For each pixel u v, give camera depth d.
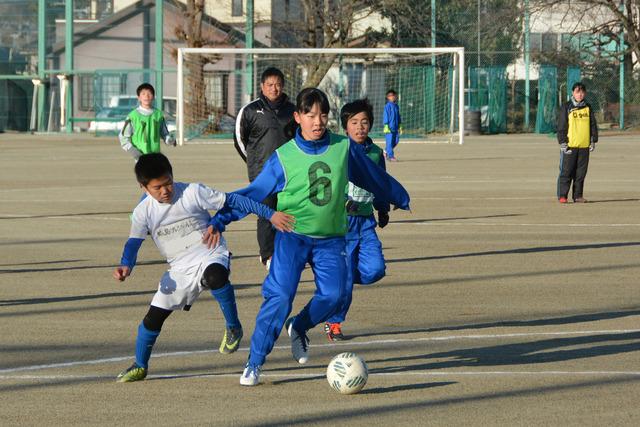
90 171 70.25
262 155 27.11
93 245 35.22
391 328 22.12
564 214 44.00
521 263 31.00
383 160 22.06
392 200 18.67
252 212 17.33
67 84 134.50
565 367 18.53
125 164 77.25
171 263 17.70
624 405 15.95
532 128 134.12
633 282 27.78
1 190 56.16
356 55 127.94
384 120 78.06
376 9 129.88
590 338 21.03
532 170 68.94
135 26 136.75
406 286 27.23
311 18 128.38
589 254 32.75
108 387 17.23
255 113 27.11
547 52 132.88
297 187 17.36
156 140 36.97
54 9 135.00
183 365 18.83
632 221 41.53
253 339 17.27
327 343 20.73
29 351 19.98
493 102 132.62
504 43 132.88
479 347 20.27
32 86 136.12
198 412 15.64
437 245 34.91
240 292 26.39
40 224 41.03
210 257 17.62
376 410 15.70
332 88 129.75
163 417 15.38
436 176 64.06
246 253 33.47
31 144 108.06
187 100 125.25
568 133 48.16
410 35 132.38
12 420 15.26
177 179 61.78
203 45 129.62
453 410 15.70
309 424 14.96
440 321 22.84
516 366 18.66
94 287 27.23
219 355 19.64
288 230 17.23
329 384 17.00
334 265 17.64
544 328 22.06
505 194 52.62
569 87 131.88
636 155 85.12
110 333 21.67
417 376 17.92
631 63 132.50
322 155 17.47
